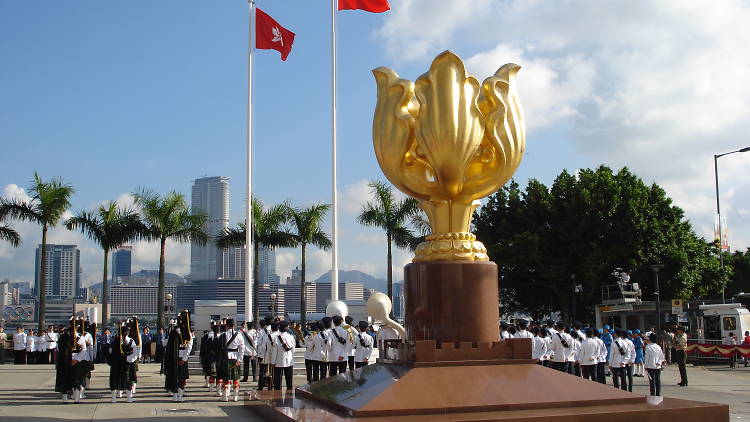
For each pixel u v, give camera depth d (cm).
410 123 1009
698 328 3422
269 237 3244
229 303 3459
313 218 3259
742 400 1808
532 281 3734
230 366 1725
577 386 884
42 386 2045
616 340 1906
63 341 1675
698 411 840
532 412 803
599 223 3506
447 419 761
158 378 2306
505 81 1034
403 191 1055
